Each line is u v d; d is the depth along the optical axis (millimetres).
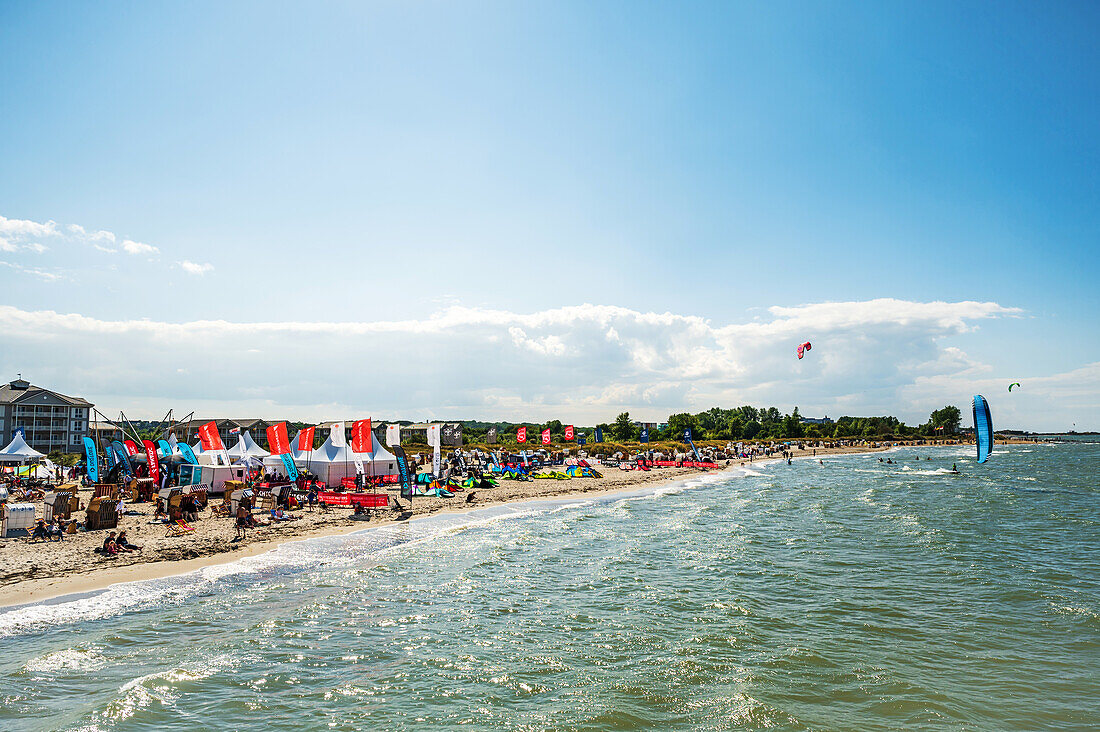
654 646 16688
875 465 96938
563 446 115500
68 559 22938
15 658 14586
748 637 17359
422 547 28281
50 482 42875
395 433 49844
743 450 119625
